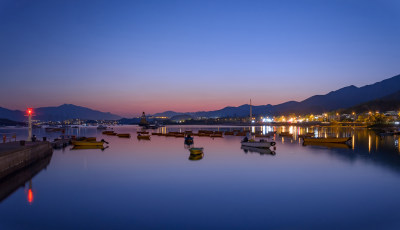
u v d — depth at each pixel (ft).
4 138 148.56
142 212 58.18
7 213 58.18
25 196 70.23
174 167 109.29
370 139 255.09
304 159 128.88
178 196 69.21
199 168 106.63
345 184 80.18
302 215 56.18
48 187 78.89
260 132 382.83
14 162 96.02
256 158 133.08
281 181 84.12
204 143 229.86
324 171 99.30
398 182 82.38
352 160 124.98
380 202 63.82
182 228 50.29
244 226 51.08
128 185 80.53
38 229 50.31
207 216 55.83
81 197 69.10
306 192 72.18
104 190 75.31
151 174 95.91
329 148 179.11
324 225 51.42
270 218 54.65
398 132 324.80
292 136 320.50
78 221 53.83
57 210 59.88
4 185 81.82
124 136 345.92
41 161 126.52
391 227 50.29
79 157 142.00
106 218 55.16
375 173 95.40
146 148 189.37
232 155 144.87
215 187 77.46
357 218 54.54
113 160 130.21
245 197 68.08
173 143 235.40
